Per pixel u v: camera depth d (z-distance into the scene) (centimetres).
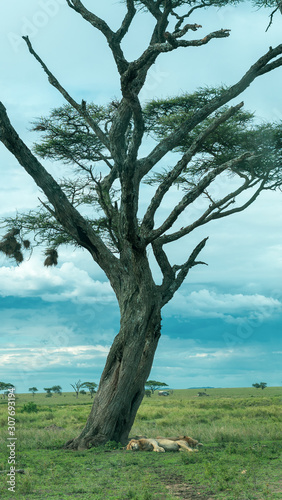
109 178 1706
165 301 1528
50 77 1631
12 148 1410
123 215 1482
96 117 1720
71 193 1739
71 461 1062
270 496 661
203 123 1576
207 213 1467
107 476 870
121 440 1384
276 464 948
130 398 1398
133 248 1337
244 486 721
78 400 7475
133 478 838
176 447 1208
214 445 1317
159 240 1559
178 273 1587
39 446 1371
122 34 1424
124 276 1468
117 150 1515
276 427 1748
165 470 916
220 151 1630
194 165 1684
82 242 1494
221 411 3322
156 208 1416
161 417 3056
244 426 1895
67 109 1691
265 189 1606
